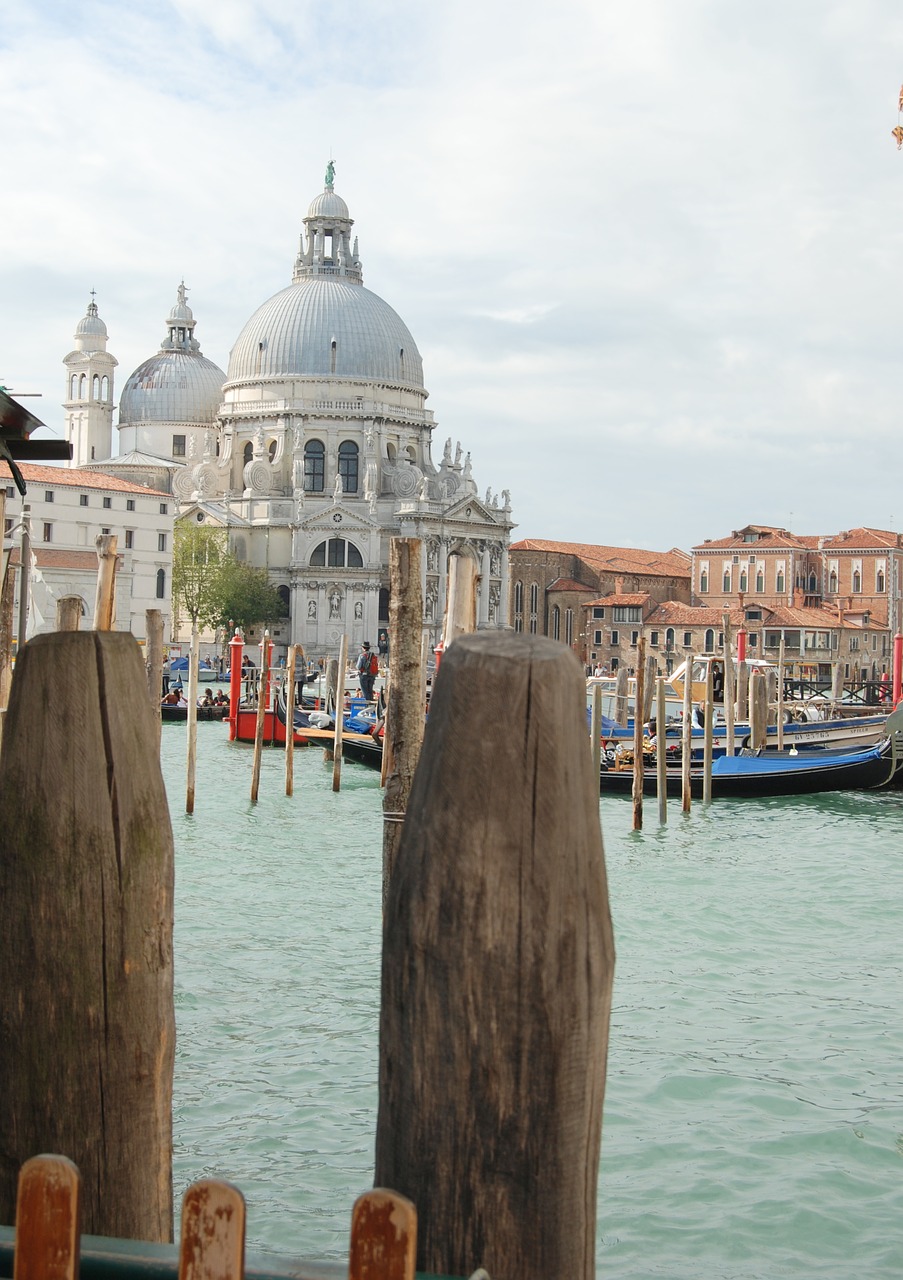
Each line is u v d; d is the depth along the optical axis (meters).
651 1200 13.34
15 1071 6.14
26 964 6.07
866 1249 12.43
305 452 145.25
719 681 65.38
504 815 5.15
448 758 5.23
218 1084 16.03
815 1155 14.48
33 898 6.04
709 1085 16.52
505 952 5.16
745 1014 19.59
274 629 136.62
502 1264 5.27
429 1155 5.32
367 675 84.56
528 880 5.14
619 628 149.38
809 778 45.84
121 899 6.07
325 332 146.00
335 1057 17.02
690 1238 12.59
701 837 38.53
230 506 141.88
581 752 5.29
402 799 13.70
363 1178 13.55
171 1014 6.45
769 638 139.25
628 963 22.70
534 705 5.15
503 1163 5.25
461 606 12.94
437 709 5.34
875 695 96.00
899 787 46.72
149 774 6.23
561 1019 5.18
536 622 155.12
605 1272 11.96
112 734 6.05
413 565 13.81
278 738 67.56
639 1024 19.03
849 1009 19.91
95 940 6.05
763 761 46.44
